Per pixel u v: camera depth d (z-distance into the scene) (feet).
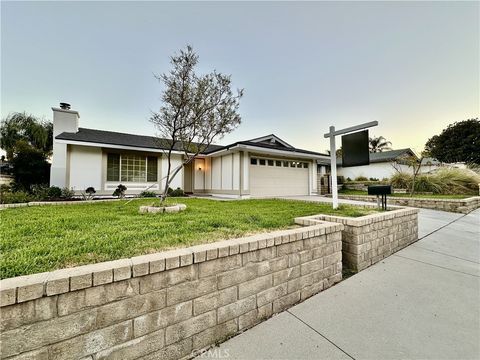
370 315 6.54
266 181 36.70
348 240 10.12
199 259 5.27
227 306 5.78
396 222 12.45
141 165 35.32
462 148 71.82
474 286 8.26
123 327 4.33
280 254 6.99
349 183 52.80
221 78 17.63
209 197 34.27
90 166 31.48
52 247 6.45
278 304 6.85
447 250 12.41
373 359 4.89
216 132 17.89
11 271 4.77
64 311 3.80
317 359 4.91
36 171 35.29
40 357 3.61
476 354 4.99
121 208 16.56
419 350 5.14
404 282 8.64
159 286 4.77
